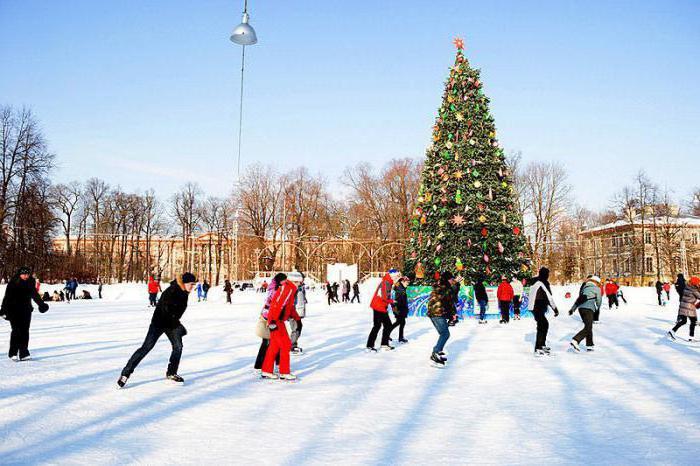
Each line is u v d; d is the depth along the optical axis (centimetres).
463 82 2341
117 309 2798
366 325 1825
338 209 5962
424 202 2367
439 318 988
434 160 2373
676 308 2864
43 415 605
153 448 493
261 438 529
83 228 6359
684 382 817
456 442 518
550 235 5259
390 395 734
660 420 600
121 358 1041
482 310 1980
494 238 2203
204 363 993
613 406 667
